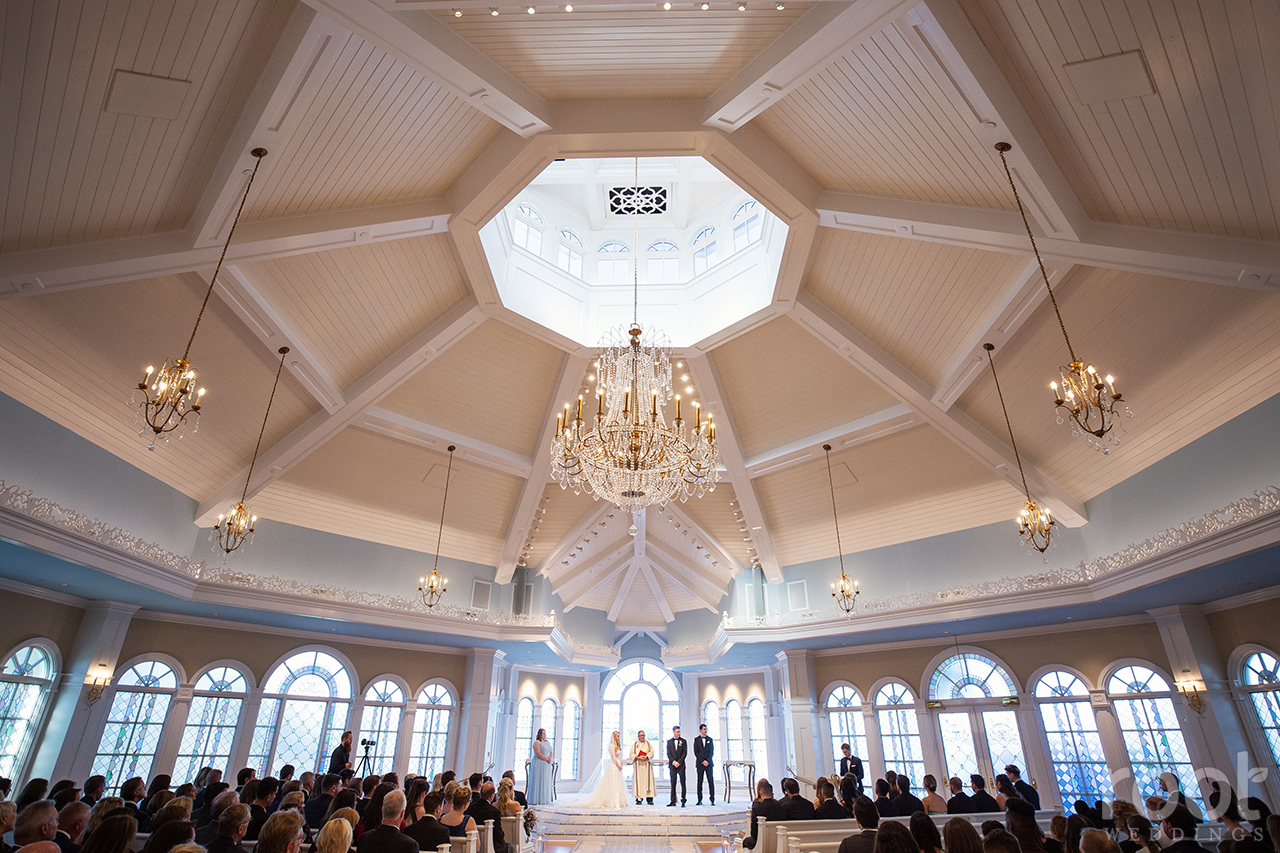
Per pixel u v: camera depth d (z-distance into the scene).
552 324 11.27
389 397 11.69
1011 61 5.88
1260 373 7.72
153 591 9.72
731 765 15.23
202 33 5.44
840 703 14.23
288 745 12.27
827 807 7.22
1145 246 6.84
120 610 10.50
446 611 13.13
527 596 14.66
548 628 13.73
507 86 6.87
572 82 7.12
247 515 9.03
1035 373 9.64
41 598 9.73
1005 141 6.35
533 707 16.48
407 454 12.41
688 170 11.02
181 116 6.04
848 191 8.48
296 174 7.17
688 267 12.34
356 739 12.92
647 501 8.17
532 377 12.37
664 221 12.57
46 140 5.68
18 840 3.68
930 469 12.27
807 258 9.49
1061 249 7.32
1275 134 5.42
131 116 5.83
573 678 17.58
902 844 3.17
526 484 13.41
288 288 8.84
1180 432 8.84
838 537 13.80
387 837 4.32
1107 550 10.34
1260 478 7.95
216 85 5.94
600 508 14.35
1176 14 4.98
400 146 7.57
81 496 8.73
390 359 10.70
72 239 6.70
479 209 8.62
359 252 9.03
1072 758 11.64
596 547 15.62
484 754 13.82
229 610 11.06
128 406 8.84
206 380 9.41
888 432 11.94
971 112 6.18
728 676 17.58
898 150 7.41
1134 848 4.93
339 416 10.80
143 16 5.13
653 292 12.20
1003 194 7.19
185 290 8.20
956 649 13.15
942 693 13.20
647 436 7.73
